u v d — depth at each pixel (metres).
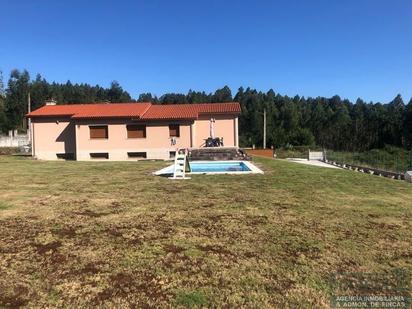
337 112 98.81
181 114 32.09
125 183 13.26
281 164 22.52
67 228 7.11
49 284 4.80
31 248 6.02
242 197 10.49
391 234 7.04
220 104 35.34
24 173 16.55
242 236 6.74
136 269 5.26
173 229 7.11
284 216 8.25
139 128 32.09
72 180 14.05
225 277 5.05
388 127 70.38
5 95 95.88
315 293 4.67
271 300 4.48
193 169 19.98
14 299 4.44
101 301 4.41
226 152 25.55
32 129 33.84
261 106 99.88
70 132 33.56
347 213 8.67
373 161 33.34
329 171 18.92
